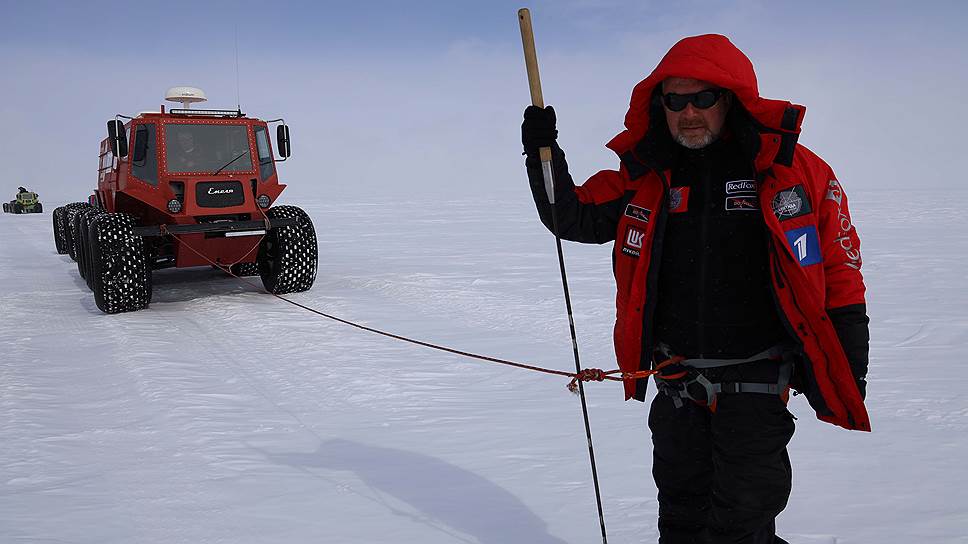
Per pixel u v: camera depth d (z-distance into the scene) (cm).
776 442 231
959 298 1004
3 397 556
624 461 405
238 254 1027
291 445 445
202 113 1036
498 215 4088
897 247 1798
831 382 227
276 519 338
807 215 222
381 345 730
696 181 238
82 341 765
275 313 902
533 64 241
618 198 253
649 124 240
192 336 780
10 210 4003
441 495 363
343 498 361
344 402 541
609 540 308
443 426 480
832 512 335
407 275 1257
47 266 1490
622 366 256
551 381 599
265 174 1058
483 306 952
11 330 822
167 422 492
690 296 239
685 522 255
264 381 599
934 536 308
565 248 1928
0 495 373
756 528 236
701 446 247
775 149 221
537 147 242
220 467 408
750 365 232
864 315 225
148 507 354
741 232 232
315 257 1038
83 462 421
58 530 329
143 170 1005
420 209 4953
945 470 387
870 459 406
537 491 365
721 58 222
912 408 504
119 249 913
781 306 224
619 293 253
